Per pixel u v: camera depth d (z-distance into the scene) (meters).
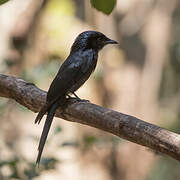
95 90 15.60
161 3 18.44
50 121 7.99
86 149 10.59
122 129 6.54
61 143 10.19
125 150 17.08
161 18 18.39
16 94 8.41
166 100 19.16
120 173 16.86
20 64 14.39
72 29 13.82
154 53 18.38
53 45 13.70
